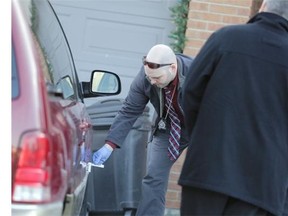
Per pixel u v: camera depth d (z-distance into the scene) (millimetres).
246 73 6961
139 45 14969
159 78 10016
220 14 13547
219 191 6801
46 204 5465
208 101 6992
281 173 6996
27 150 5426
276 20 7152
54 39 8172
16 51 5688
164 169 10828
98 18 14953
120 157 11562
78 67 14914
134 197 11555
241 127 6918
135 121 10867
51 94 6172
